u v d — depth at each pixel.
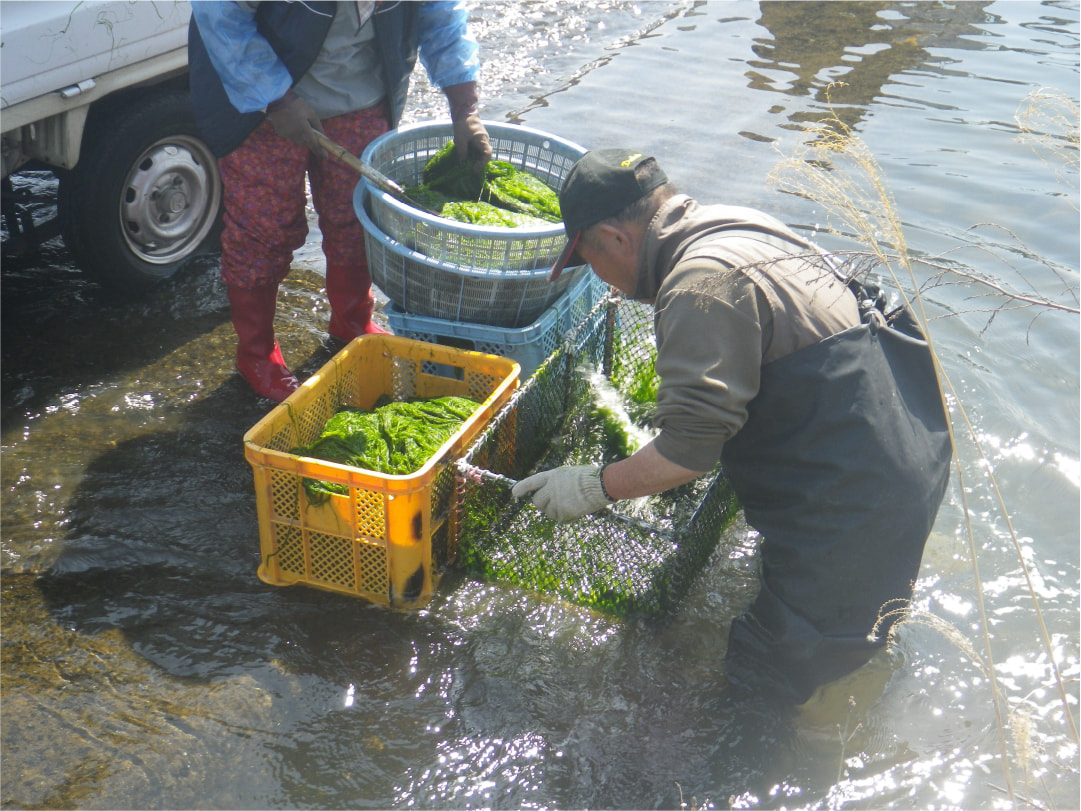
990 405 3.90
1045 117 2.33
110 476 3.58
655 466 2.57
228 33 3.36
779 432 2.56
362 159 3.71
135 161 4.28
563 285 3.89
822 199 2.30
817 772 2.61
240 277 3.88
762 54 7.45
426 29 3.91
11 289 4.57
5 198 4.21
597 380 3.85
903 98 6.68
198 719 2.72
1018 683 2.86
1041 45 7.61
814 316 2.47
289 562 3.19
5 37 3.59
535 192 3.94
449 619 3.08
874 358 2.55
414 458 3.20
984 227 5.13
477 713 2.77
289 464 2.97
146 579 3.19
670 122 6.35
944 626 2.43
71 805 2.48
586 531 3.35
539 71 7.06
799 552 2.59
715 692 2.84
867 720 2.75
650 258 2.60
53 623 3.01
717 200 5.41
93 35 3.88
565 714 2.77
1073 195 5.44
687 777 2.60
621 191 2.58
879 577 2.59
